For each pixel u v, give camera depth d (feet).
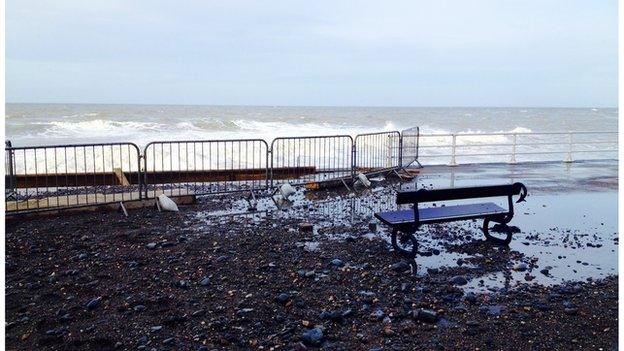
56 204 32.73
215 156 70.03
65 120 182.19
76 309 17.08
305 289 19.08
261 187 40.88
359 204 36.37
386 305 17.56
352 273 20.98
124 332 15.33
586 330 15.66
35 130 133.08
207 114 271.69
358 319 16.38
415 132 58.65
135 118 208.54
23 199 34.24
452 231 28.53
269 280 20.07
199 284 19.58
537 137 132.16
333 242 25.88
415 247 23.07
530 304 17.65
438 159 77.00
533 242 26.20
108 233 27.45
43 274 20.74
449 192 23.43
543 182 46.91
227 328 15.62
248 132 138.31
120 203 33.55
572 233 28.22
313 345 14.52
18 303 17.62
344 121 234.38
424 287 19.24
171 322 16.01
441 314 16.80
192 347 14.38
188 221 30.53
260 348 14.33
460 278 20.11
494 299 18.17
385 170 49.01
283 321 16.19
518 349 14.38
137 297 18.19
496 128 196.65
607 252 24.38
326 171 49.26
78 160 60.13
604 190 42.78
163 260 22.66
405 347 14.43
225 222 30.32
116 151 66.85
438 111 427.74
